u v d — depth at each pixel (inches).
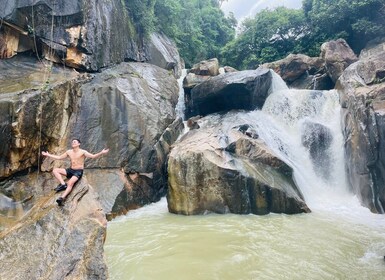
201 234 330.3
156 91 597.0
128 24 681.6
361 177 436.1
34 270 190.1
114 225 371.9
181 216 403.9
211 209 408.2
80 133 436.8
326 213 402.0
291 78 806.5
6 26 461.7
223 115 627.8
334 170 507.5
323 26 887.1
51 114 393.1
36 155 378.3
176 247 297.0
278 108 626.8
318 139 533.6
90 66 529.0
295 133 578.2
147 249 295.4
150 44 764.6
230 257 271.6
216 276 238.5
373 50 702.5
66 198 252.2
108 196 410.9
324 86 736.3
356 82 514.6
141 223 378.0
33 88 381.7
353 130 464.8
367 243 301.7
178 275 241.6
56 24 490.3
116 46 610.9
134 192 452.8
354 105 470.0
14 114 342.6
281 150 523.5
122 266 261.1
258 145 467.8
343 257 271.1
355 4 762.8
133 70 609.9
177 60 875.4
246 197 403.5
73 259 200.2
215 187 410.3
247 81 616.7
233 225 357.1
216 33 1321.4
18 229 221.1
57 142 408.2
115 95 486.6
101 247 216.5
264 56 1038.4
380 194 402.0
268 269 249.4
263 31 1083.3
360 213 402.3
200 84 673.0
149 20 750.5
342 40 751.1
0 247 205.2
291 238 315.0
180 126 613.6
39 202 271.7
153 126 514.6
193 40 1077.8
